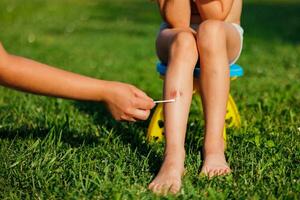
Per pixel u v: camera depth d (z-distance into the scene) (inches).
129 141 65.8
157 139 66.3
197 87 60.6
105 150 61.2
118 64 140.6
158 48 62.7
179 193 49.6
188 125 72.6
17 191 51.7
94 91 47.5
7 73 45.0
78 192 50.3
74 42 182.7
